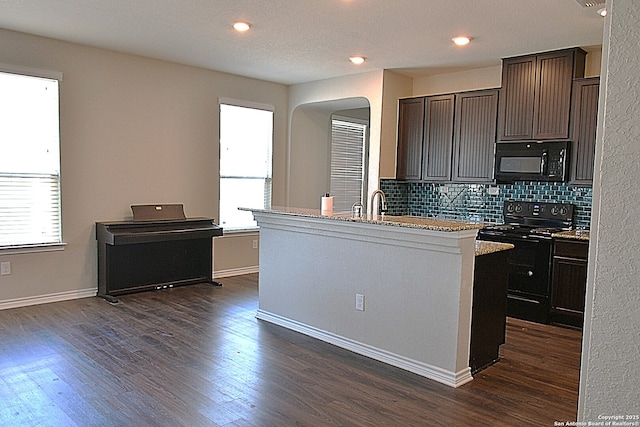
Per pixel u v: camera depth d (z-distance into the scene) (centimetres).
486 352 345
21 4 372
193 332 408
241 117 639
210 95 599
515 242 479
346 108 701
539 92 486
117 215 532
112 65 515
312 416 270
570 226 500
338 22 401
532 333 429
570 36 428
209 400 286
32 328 409
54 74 474
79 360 342
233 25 416
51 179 486
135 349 366
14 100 461
